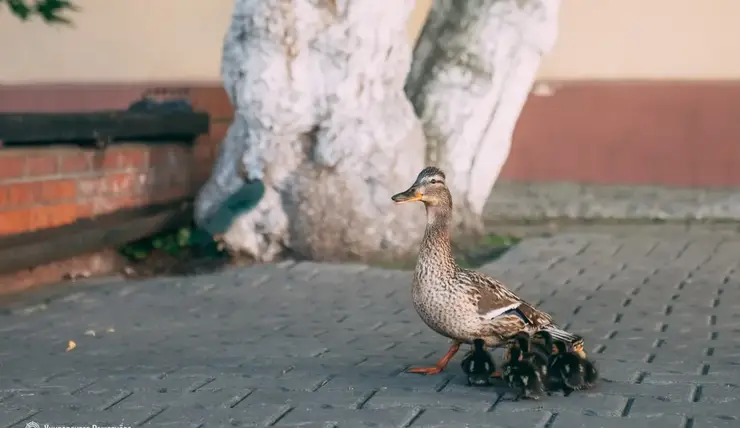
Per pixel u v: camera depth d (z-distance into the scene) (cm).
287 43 1230
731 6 1764
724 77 1777
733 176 1766
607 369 822
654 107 1792
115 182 1277
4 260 1024
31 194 1143
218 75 1859
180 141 1405
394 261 1262
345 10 1234
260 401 740
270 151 1256
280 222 1260
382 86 1261
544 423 684
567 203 1697
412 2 1288
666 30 1795
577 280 1191
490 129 1364
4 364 857
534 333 790
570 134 1828
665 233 1503
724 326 980
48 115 1139
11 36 1895
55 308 1062
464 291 769
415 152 1282
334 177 1250
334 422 691
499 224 1598
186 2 1861
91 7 1881
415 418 698
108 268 1243
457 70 1364
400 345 920
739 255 1326
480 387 776
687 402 727
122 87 1852
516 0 1362
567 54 1841
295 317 1025
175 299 1099
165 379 802
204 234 1307
